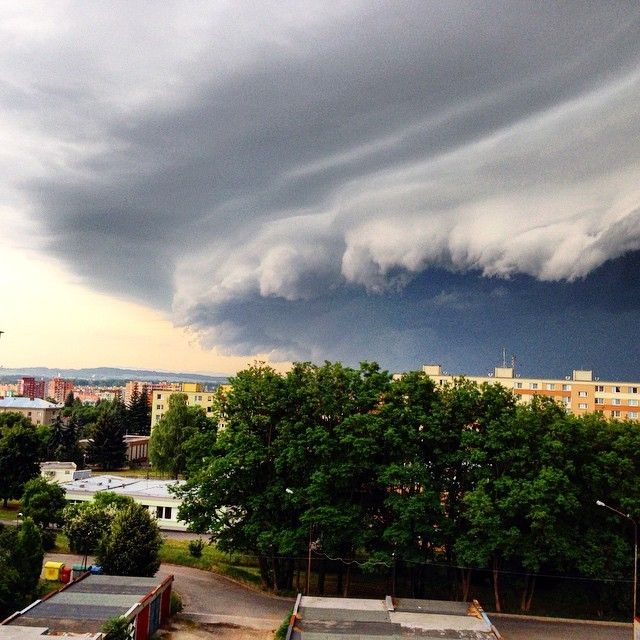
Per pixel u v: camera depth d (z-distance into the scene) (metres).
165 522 70.50
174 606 41.75
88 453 131.38
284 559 50.09
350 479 46.41
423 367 122.31
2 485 79.06
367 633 32.97
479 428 47.22
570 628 42.97
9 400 178.50
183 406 113.31
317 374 50.44
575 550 42.59
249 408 49.88
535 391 119.56
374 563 43.31
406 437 45.94
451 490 47.38
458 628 34.06
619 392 116.44
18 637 28.89
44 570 46.56
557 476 41.66
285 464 46.91
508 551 42.72
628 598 45.12
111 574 44.03
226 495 48.47
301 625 34.00
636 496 43.25
